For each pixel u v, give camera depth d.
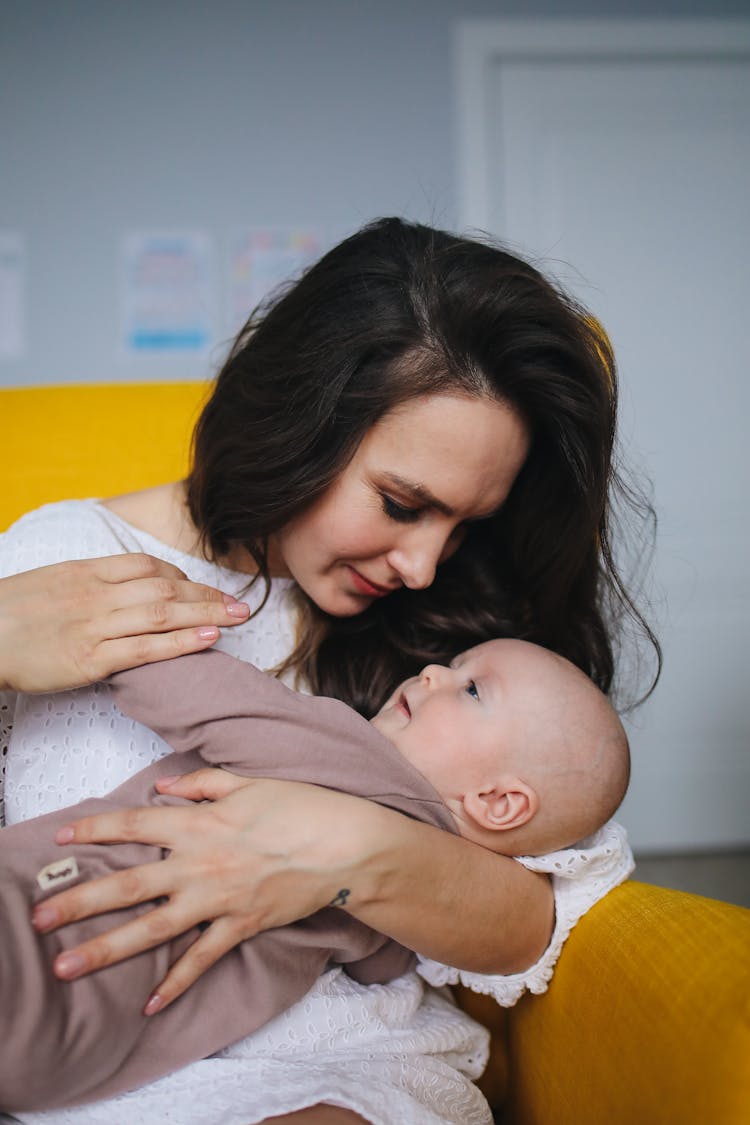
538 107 3.38
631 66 3.39
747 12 3.40
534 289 1.04
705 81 3.41
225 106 3.32
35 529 1.14
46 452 1.42
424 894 0.92
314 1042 0.94
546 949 1.02
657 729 3.34
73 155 3.28
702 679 3.35
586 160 3.38
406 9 3.36
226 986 0.89
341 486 1.03
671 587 3.35
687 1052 0.78
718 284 3.39
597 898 1.03
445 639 1.30
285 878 0.87
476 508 1.04
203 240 3.31
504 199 3.36
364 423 0.99
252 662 1.21
